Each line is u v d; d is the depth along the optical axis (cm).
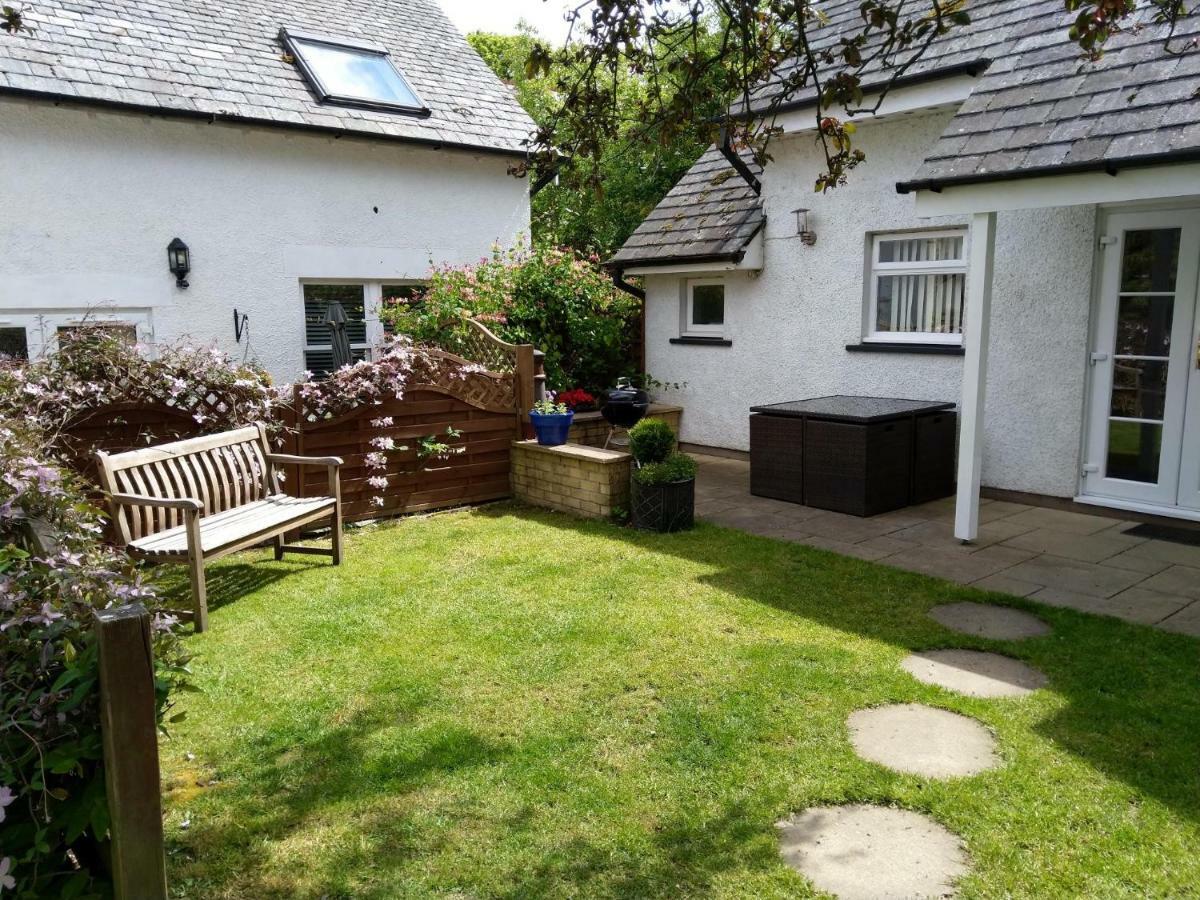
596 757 348
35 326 842
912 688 405
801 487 790
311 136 1000
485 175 1170
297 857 288
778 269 957
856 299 883
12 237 820
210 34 1022
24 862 208
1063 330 725
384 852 290
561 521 753
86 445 623
